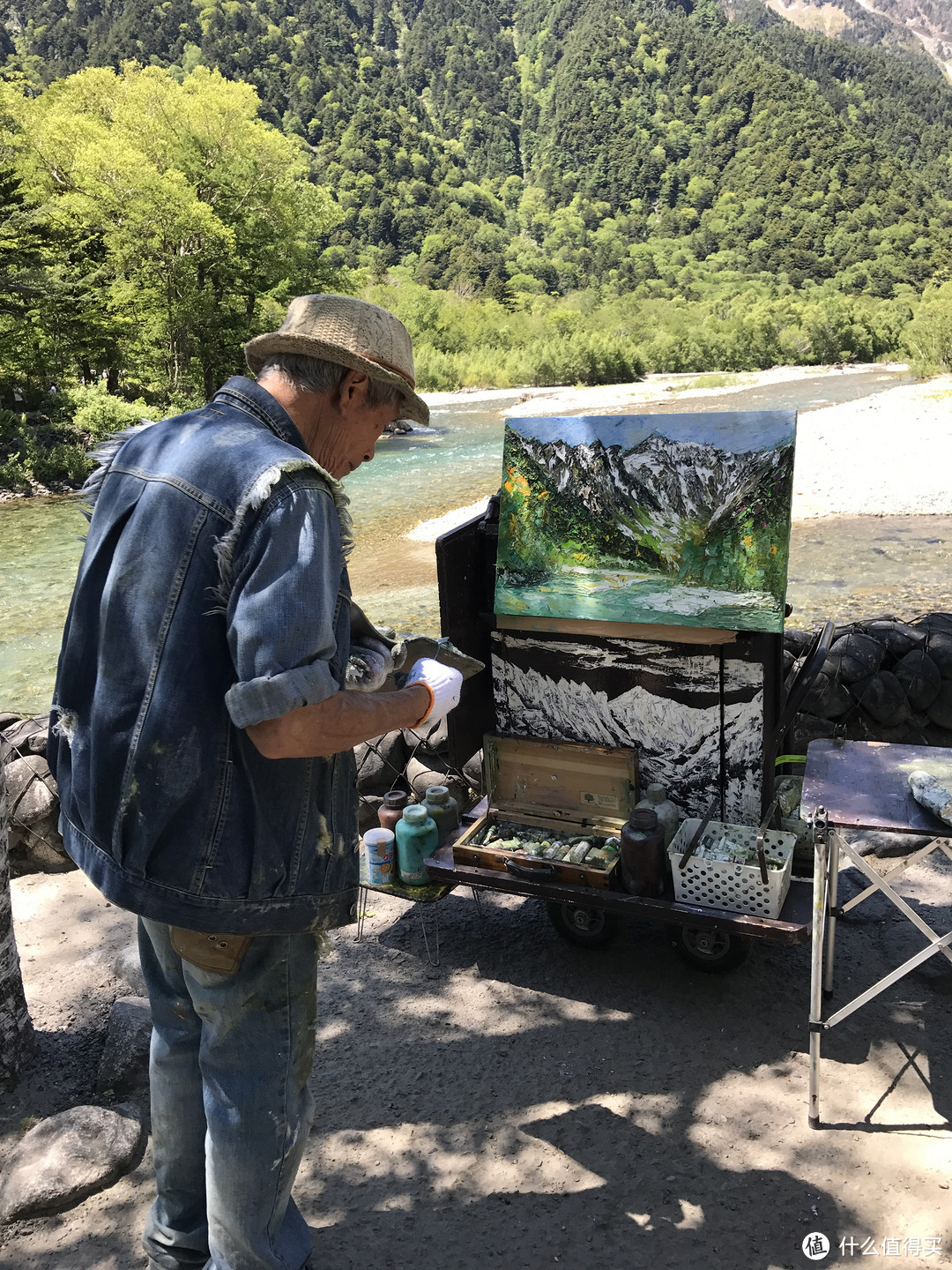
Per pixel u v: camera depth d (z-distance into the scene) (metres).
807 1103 2.43
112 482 1.57
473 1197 2.21
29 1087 2.60
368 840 3.14
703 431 2.76
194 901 1.51
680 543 2.79
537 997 2.90
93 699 1.55
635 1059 2.62
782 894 2.72
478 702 3.29
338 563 1.48
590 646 2.97
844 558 10.76
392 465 21.58
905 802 2.37
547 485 2.95
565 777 3.12
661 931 3.20
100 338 30.22
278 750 1.39
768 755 2.87
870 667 3.78
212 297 35.22
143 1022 2.70
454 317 72.88
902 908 2.30
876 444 19.22
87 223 33.66
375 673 1.70
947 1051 2.59
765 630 2.67
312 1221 2.16
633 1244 2.06
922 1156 2.25
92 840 1.57
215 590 1.43
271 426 1.56
